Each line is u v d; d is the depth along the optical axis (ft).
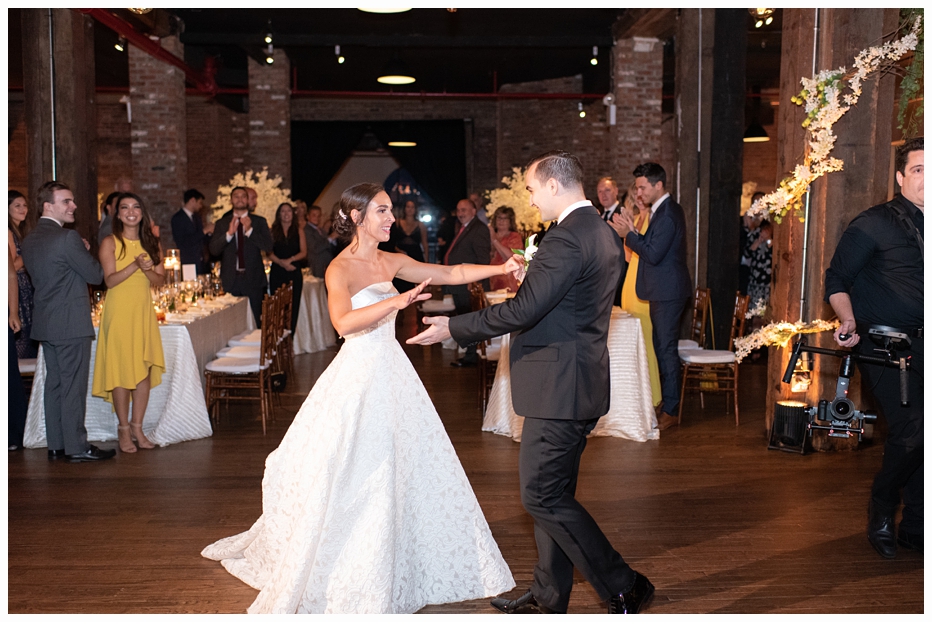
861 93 14.65
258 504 12.74
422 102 57.11
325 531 8.44
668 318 17.48
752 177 56.65
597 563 8.36
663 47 37.65
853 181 14.92
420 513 9.18
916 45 12.80
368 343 8.84
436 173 57.88
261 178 33.32
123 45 30.27
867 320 10.39
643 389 16.76
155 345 15.70
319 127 56.80
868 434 16.21
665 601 9.29
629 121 35.58
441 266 9.84
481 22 35.19
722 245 25.90
